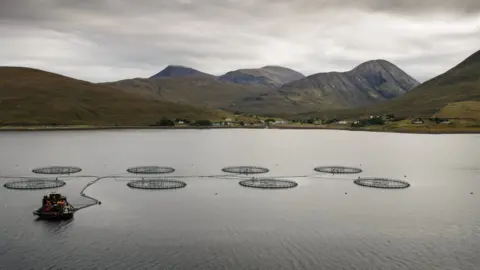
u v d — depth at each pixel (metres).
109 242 98.31
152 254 92.06
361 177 187.00
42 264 86.62
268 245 98.31
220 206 130.38
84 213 120.25
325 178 182.00
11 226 107.88
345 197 145.12
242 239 101.81
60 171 188.75
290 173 195.00
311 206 132.25
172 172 193.12
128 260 88.88
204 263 88.00
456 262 90.81
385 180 174.50
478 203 139.50
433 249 97.50
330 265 88.25
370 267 87.75
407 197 147.00
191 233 105.19
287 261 89.75
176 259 89.75
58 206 115.88
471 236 106.31
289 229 109.62
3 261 87.88
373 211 127.75
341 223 115.31
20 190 147.88
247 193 148.50
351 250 96.19
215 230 107.75
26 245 95.88
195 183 165.38
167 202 134.25
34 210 121.75
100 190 150.00
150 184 159.88
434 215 124.31
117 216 117.94
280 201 137.88
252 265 87.50
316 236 104.75
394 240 102.81
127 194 144.00
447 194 153.12
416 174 198.62
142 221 113.88
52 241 98.44
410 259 91.88
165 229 107.69
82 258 89.50
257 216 120.50
